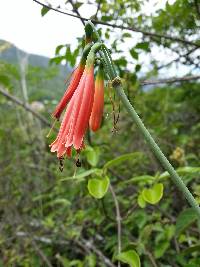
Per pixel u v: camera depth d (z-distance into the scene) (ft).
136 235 0.85
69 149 0.42
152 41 0.86
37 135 1.32
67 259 0.86
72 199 0.98
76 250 0.91
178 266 0.72
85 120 0.41
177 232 0.57
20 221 0.99
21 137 1.41
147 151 0.97
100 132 1.17
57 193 1.03
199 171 0.62
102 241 0.88
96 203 0.82
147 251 0.70
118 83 0.42
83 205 0.92
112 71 0.43
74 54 0.74
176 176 0.41
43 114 1.47
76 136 0.41
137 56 0.79
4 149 1.33
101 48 0.43
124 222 0.75
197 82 1.07
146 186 0.84
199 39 0.85
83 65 0.43
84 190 0.83
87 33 0.44
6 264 0.87
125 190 0.92
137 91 0.99
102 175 0.61
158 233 0.76
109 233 0.87
